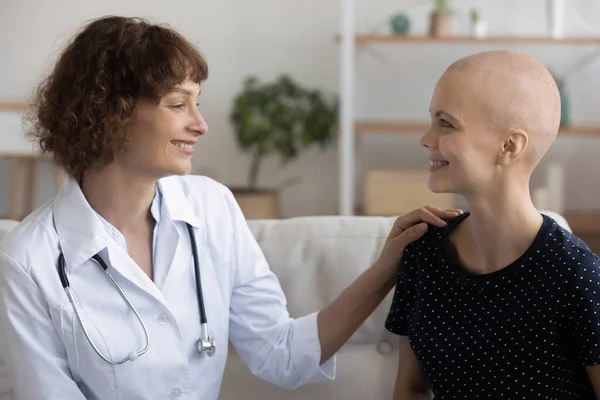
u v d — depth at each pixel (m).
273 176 5.30
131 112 1.36
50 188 5.25
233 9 5.23
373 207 4.51
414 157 5.21
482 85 1.27
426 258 1.42
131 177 1.43
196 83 1.42
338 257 1.71
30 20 5.22
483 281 1.33
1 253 1.38
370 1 5.06
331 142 5.21
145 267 1.47
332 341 1.56
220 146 5.32
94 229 1.40
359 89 5.16
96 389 1.39
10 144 4.60
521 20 4.98
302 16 5.21
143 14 5.24
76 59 1.38
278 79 4.97
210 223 1.56
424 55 5.11
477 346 1.33
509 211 1.30
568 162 5.11
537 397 1.30
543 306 1.28
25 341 1.35
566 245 1.28
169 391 1.42
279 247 1.74
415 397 1.52
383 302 1.68
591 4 4.86
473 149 1.28
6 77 5.25
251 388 1.70
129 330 1.39
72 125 1.37
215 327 1.51
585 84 5.02
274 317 1.61
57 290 1.37
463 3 5.01
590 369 1.27
